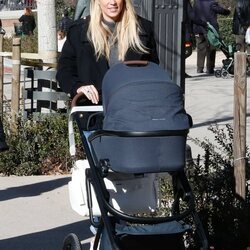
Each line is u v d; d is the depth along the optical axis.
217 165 6.88
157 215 6.64
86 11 11.95
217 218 6.59
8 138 10.69
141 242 5.25
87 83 6.00
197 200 6.68
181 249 5.40
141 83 5.18
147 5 9.22
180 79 9.42
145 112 5.14
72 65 6.12
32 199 9.30
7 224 8.31
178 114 5.20
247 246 6.50
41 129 10.83
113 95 5.23
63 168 10.76
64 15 30.33
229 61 21.91
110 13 5.92
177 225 5.34
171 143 5.16
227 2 38.78
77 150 9.80
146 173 5.39
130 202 5.86
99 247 5.50
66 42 6.13
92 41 5.96
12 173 10.67
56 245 7.61
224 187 6.69
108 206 5.23
